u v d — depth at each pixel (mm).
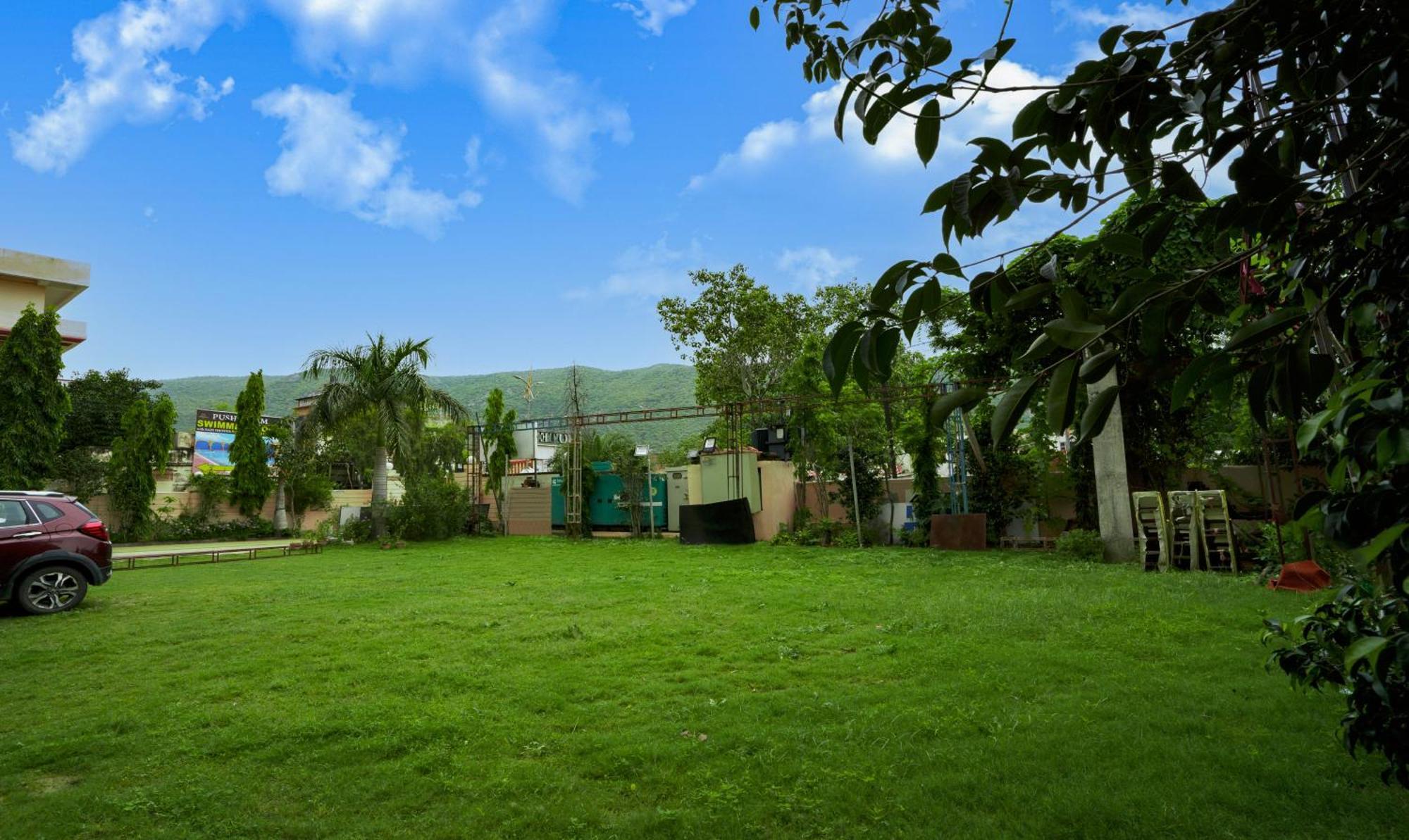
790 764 3986
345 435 26719
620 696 5449
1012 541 17281
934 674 5727
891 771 3830
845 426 20312
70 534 9727
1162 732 4273
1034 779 3658
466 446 32656
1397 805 3229
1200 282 1042
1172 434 14672
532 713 5078
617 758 4145
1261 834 3062
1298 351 1013
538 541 23172
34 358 17234
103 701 5555
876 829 3258
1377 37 1043
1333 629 2252
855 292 31969
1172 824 3156
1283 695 4793
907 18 1213
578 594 10781
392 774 4027
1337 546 1084
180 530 24062
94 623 8703
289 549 19031
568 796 3736
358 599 10484
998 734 4316
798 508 22828
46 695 5730
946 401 1058
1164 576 11242
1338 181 1465
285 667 6445
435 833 3373
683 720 4809
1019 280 1156
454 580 12844
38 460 17047
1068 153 1201
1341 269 1271
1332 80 1153
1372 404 988
